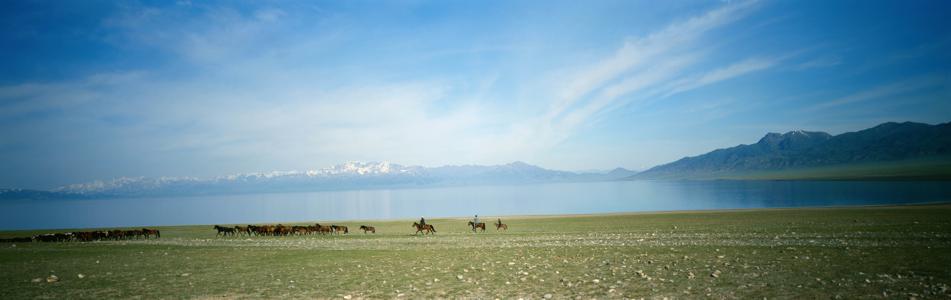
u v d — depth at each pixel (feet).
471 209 556.10
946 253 67.72
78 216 626.64
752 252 77.71
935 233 95.86
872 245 80.89
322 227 175.32
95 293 55.11
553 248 95.04
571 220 223.51
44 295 54.13
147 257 94.38
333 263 80.28
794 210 235.81
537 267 68.49
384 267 73.67
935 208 194.29
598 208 467.11
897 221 132.16
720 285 50.96
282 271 71.46
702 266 64.59
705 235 114.21
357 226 221.46
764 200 439.22
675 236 114.62
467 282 57.77
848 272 55.83
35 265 82.43
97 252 107.34
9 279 65.92
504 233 152.46
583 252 85.97
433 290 53.52
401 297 50.34
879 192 462.19
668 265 66.33
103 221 479.41
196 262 84.48
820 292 45.78
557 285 54.08
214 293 54.54
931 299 41.57
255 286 58.65
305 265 78.18
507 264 72.95
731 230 127.13
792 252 76.02
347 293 53.06
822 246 82.33
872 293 44.57
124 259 90.99
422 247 107.45
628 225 168.45
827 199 396.98
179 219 489.26
